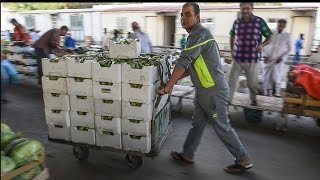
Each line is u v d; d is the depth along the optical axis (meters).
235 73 4.98
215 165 3.66
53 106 3.46
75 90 3.33
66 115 3.45
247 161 3.44
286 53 6.46
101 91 3.23
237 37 4.88
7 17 18.38
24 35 9.63
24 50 7.61
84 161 3.72
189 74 3.43
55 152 3.95
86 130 3.44
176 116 5.46
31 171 2.38
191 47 3.07
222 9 12.58
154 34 14.77
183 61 3.09
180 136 4.56
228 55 7.49
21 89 7.32
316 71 4.61
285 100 4.54
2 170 2.14
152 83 3.11
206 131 4.71
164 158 3.83
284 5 12.33
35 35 11.50
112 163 3.68
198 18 3.16
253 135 4.57
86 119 3.40
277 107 4.81
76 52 6.86
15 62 7.74
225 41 12.56
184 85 6.26
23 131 4.68
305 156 3.91
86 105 3.35
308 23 11.84
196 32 3.10
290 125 5.01
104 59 3.38
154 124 3.28
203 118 3.48
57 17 16.95
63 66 3.30
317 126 4.97
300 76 4.41
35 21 17.92
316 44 11.98
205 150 4.06
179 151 4.01
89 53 4.13
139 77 3.07
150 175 3.41
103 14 15.58
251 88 4.95
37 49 7.00
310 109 4.39
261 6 12.58
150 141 3.30
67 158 3.79
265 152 4.01
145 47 7.55
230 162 3.74
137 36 7.47
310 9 11.54
